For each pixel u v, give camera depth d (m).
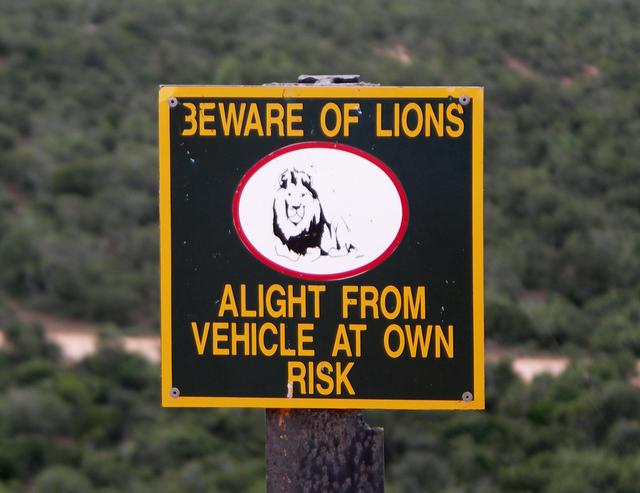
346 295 6.18
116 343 41.88
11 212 53.72
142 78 72.19
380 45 79.19
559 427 36.56
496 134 64.44
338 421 6.20
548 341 46.84
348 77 6.34
